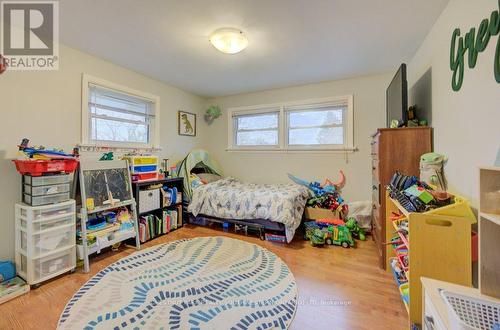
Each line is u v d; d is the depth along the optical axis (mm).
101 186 2416
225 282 1881
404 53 2504
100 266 2168
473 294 905
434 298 921
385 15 1822
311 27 1992
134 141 3127
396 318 1479
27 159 1805
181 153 3871
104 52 2473
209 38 2168
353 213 3182
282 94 3770
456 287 981
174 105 3711
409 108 2293
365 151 3232
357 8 1729
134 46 2342
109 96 2795
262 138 3990
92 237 2189
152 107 3357
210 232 3150
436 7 1725
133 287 1806
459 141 1535
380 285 1852
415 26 1980
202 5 1688
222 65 2834
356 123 3275
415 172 2027
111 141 2826
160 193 3043
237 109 4148
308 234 2852
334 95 3398
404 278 1677
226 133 4266
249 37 2158
